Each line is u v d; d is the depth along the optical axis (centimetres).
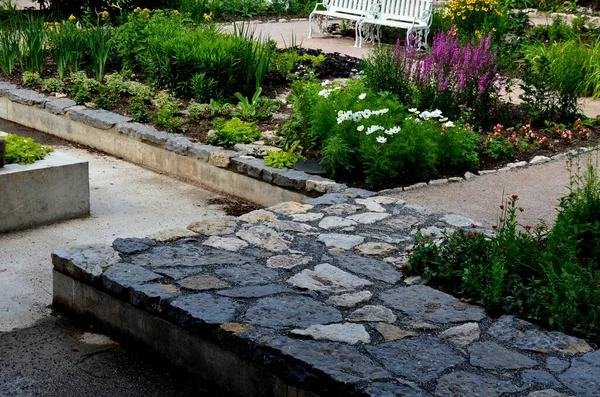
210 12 1622
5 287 533
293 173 699
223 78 973
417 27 1314
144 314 445
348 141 708
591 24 1430
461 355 383
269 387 383
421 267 481
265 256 502
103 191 751
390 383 352
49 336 467
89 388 413
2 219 630
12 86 1012
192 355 422
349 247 522
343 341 392
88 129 891
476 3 1322
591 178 552
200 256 498
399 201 621
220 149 769
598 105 995
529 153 786
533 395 347
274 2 1753
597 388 354
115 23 1488
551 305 424
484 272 455
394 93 891
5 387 411
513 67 1081
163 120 850
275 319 413
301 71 1093
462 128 775
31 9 1574
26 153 660
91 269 473
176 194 750
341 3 1469
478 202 646
